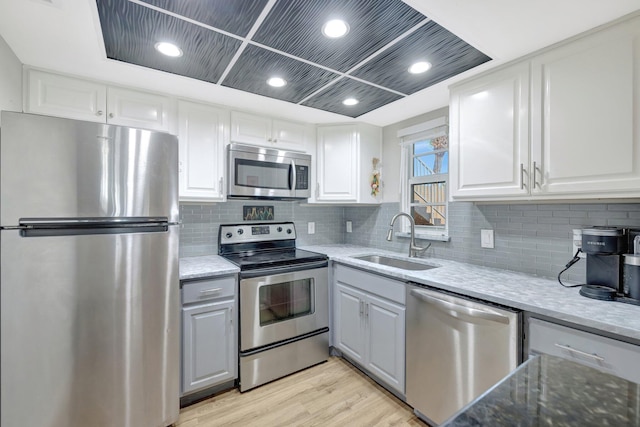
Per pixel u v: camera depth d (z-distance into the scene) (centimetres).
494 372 137
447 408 157
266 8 122
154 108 202
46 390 131
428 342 167
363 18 128
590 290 135
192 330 186
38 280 129
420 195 263
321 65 170
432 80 188
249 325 206
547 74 147
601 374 63
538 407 51
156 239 156
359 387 210
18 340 126
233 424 173
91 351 140
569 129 139
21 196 125
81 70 172
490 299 139
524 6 119
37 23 129
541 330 123
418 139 258
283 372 221
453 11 124
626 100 122
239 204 269
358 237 316
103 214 141
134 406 152
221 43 147
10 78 150
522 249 185
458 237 223
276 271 218
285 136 262
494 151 168
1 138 122
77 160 135
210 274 191
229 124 233
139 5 119
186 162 214
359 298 222
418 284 177
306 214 309
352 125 275
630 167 121
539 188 149
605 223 151
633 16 121
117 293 145
